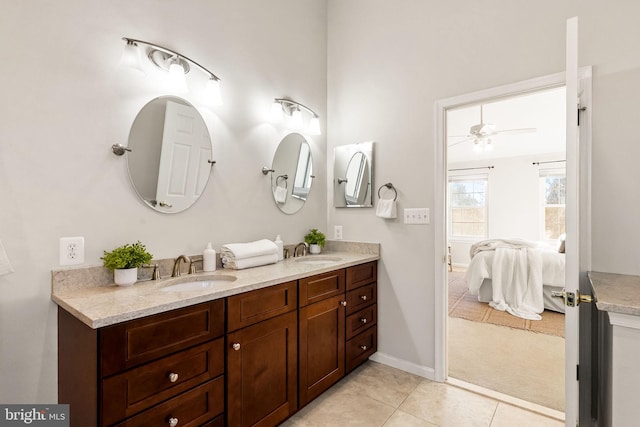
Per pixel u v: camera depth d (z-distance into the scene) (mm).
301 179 2555
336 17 2775
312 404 1866
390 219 2387
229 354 1364
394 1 2400
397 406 1845
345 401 1896
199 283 1674
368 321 2328
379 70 2473
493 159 6398
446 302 2182
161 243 1681
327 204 2799
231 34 2043
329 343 1935
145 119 1612
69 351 1195
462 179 6723
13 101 1229
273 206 2326
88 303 1150
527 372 2242
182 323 1198
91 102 1428
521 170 6148
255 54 2201
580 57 1653
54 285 1317
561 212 5820
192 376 1229
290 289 1673
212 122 1924
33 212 1275
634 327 1036
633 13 1540
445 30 2148
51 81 1318
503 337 2879
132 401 1057
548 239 5938
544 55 1790
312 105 2666
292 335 1681
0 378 1213
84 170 1408
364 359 2273
